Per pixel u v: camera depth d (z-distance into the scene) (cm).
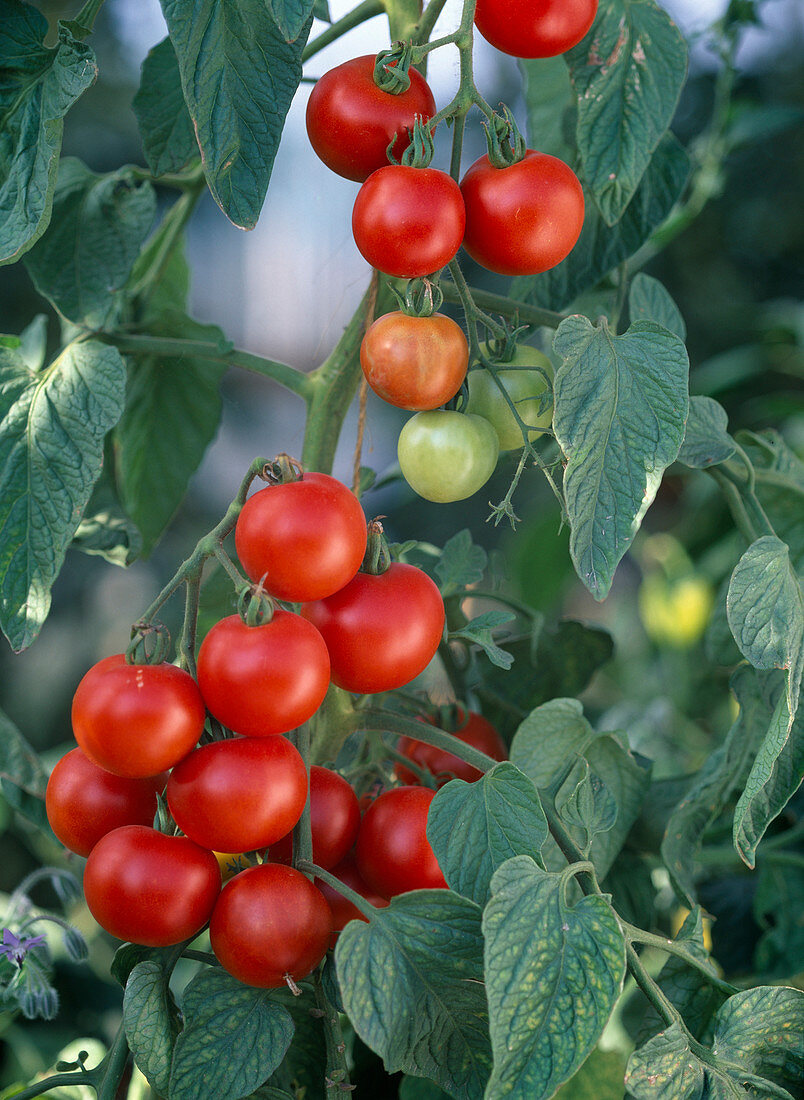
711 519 190
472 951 96
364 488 116
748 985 128
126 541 120
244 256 256
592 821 102
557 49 103
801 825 130
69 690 306
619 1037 129
